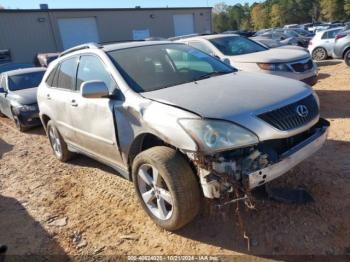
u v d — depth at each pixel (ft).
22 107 28.37
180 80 13.10
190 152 9.84
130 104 11.69
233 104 10.21
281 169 9.97
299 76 23.61
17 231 12.84
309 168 13.98
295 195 11.59
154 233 11.55
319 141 11.08
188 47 15.81
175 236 11.22
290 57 24.03
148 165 11.16
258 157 9.60
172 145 10.53
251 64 24.17
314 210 11.30
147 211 11.89
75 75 15.33
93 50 14.39
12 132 29.91
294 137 10.69
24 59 77.20
